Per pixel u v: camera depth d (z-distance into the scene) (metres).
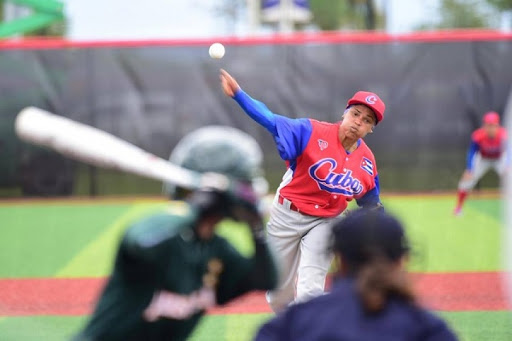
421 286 27.83
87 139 7.81
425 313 8.41
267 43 54.75
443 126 54.81
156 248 8.34
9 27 61.31
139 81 54.66
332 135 18.23
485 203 50.25
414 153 54.84
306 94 54.97
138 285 8.75
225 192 8.41
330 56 54.84
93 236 39.97
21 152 54.25
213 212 8.58
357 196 18.73
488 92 54.59
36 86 54.28
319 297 8.76
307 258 18.08
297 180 18.39
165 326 9.11
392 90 54.84
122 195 54.84
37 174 54.38
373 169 18.83
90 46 54.31
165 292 8.77
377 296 8.23
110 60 54.53
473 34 54.38
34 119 7.73
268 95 54.94
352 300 8.45
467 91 54.62
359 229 8.60
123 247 8.42
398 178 55.00
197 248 8.86
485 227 41.59
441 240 38.09
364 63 54.81
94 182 54.69
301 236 18.58
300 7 77.81
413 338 8.23
